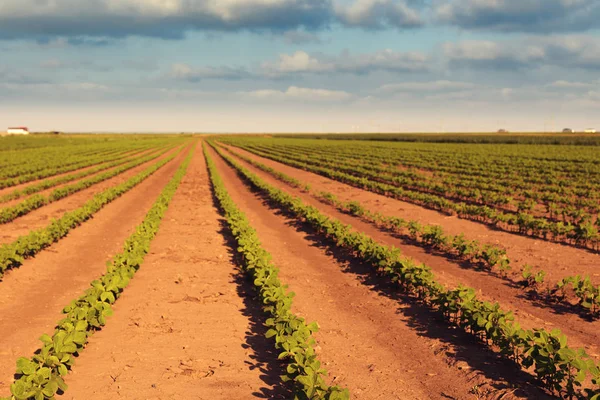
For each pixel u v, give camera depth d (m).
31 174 37.03
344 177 34.97
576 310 9.83
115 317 9.22
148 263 13.21
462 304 8.37
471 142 109.75
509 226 18.97
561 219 20.72
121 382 6.72
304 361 6.34
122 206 23.83
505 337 7.31
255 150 83.62
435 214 21.70
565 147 80.31
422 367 7.29
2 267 11.40
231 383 6.75
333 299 10.56
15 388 5.55
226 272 12.51
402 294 10.84
